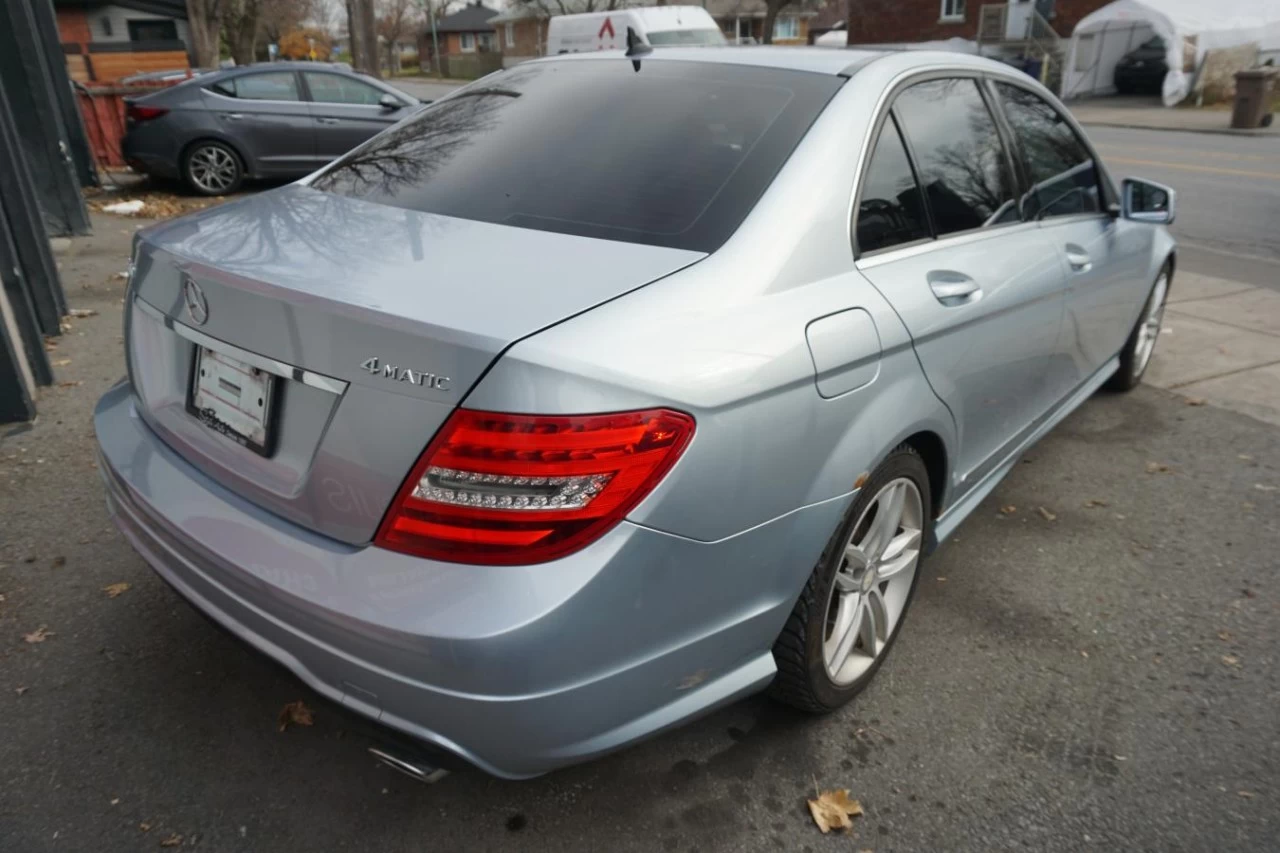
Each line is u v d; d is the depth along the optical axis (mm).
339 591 1760
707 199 2191
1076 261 3447
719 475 1845
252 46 38438
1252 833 2258
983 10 29469
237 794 2281
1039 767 2443
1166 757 2490
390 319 1729
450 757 1791
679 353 1804
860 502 2312
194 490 2111
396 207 2355
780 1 32750
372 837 2176
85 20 24781
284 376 1888
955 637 2979
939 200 2750
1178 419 4836
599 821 2232
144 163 10695
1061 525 3730
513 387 1656
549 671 1709
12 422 4246
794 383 1984
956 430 2742
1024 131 3375
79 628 2867
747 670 2141
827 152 2328
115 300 6371
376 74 28031
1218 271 7988
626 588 1752
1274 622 3107
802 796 2324
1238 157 15648
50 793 2260
